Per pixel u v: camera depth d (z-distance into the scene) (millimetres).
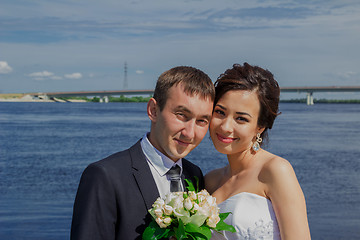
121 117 74062
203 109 2453
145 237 2266
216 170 3320
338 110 127250
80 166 24406
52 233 10617
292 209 2697
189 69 2537
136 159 2531
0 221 11914
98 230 2324
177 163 2615
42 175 21219
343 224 11977
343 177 21375
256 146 2951
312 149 32656
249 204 2850
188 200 2285
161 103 2488
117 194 2391
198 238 2287
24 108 113375
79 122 60500
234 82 2760
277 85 2883
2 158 27391
